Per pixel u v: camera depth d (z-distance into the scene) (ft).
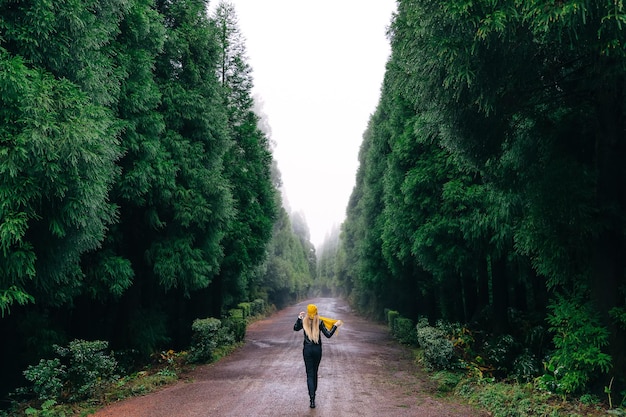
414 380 30.89
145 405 24.07
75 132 19.33
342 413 21.84
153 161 37.65
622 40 16.35
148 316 43.32
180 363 38.22
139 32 36.52
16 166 18.07
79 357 24.91
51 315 37.04
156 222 39.65
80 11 22.07
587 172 24.06
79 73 23.22
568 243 24.41
